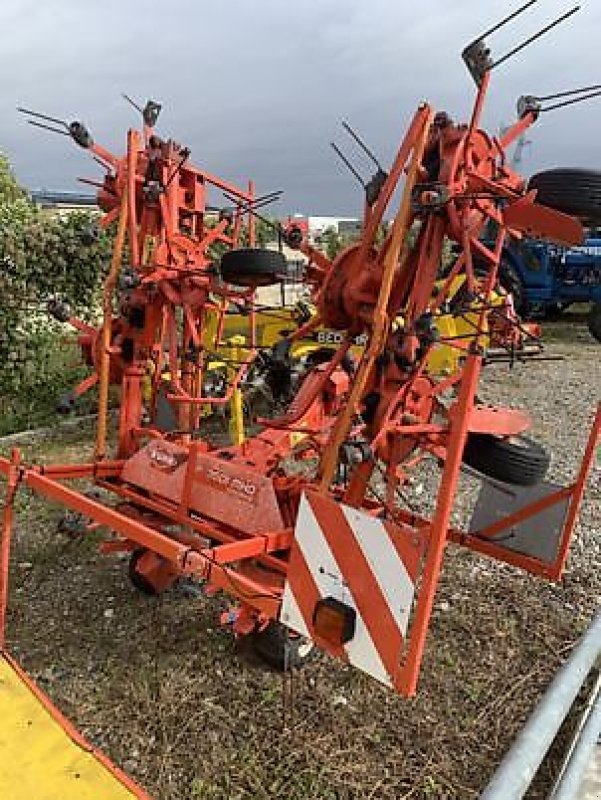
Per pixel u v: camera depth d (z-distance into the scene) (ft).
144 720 11.44
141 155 15.93
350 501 11.08
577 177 9.53
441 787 10.20
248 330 24.94
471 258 10.23
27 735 8.78
